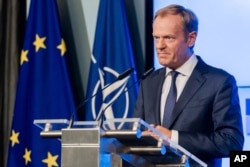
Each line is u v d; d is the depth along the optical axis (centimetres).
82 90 583
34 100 577
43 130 293
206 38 532
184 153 306
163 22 406
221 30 528
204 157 377
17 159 575
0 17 596
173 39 404
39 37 582
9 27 598
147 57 552
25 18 608
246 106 515
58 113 569
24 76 581
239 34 523
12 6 598
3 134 595
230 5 527
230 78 403
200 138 371
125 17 558
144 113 411
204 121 393
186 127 391
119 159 285
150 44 554
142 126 277
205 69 409
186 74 409
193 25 409
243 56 521
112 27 559
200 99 396
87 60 585
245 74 519
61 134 278
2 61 596
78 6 593
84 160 270
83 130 272
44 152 571
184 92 400
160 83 414
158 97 409
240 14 524
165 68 420
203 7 535
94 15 587
